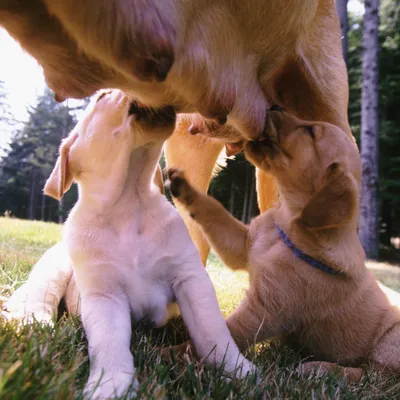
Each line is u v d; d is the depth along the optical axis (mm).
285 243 463
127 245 367
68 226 382
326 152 466
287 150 472
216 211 504
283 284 446
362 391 365
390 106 3443
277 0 340
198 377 298
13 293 486
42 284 431
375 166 2195
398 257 3010
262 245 476
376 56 2184
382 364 456
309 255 450
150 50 245
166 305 389
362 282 478
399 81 3328
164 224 381
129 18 235
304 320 460
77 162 383
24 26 234
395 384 406
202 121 458
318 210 424
